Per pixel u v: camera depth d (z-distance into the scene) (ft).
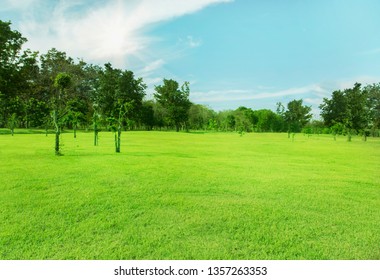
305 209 21.49
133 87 228.02
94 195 23.56
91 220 18.38
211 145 82.33
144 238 16.01
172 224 18.01
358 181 32.04
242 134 168.55
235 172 35.83
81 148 61.87
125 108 56.95
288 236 16.65
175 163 41.55
